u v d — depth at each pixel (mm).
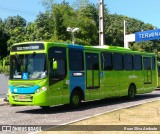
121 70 23172
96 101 23812
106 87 21609
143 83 25750
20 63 18062
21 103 17781
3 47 72188
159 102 20844
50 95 17516
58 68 18047
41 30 59125
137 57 25125
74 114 17109
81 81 19516
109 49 22125
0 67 36500
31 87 17516
